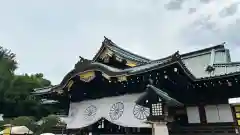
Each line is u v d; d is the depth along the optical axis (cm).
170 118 1028
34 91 1777
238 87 1085
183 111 1234
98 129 1571
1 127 1720
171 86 1212
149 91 1027
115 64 1611
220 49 1599
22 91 2525
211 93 1166
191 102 1209
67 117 1602
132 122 1158
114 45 1645
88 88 1563
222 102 1117
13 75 2770
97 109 1414
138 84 1286
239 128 631
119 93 1378
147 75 1148
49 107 2202
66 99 1759
